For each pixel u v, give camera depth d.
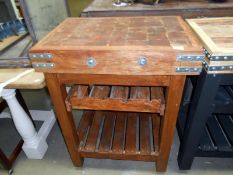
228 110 0.96
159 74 0.76
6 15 1.30
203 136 1.15
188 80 1.25
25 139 1.29
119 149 1.11
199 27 0.98
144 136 1.17
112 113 1.34
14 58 1.00
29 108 1.64
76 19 1.07
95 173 1.25
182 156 1.14
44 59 0.77
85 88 0.98
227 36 0.88
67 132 1.06
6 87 0.89
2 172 1.29
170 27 0.90
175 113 0.89
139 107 0.90
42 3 1.01
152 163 1.27
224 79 0.82
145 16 1.11
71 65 0.77
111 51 0.72
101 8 1.27
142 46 0.73
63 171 1.27
